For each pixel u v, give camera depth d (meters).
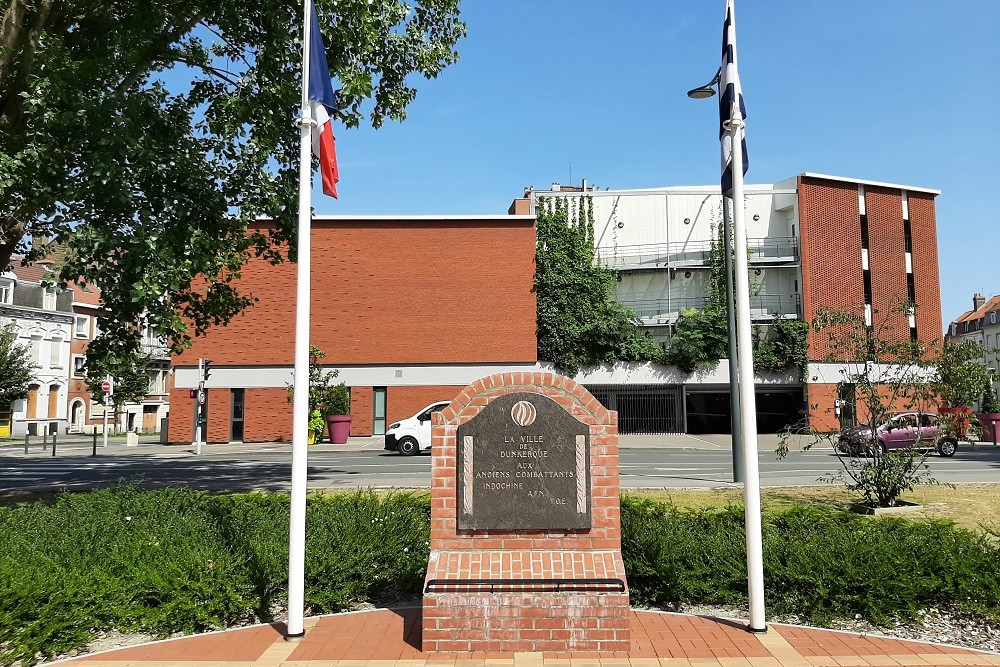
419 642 5.73
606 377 35.78
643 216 39.47
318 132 6.64
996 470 18.73
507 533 5.85
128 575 6.25
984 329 65.56
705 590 6.62
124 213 11.75
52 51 10.93
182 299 14.28
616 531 5.82
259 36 13.59
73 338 53.62
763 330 36.50
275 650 5.55
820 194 38.41
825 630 6.05
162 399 62.47
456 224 34.81
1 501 12.97
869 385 11.73
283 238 14.85
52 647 5.47
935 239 40.34
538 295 36.44
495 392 6.00
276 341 33.38
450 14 15.23
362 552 7.10
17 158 10.19
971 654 5.42
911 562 6.57
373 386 33.81
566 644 5.47
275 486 15.23
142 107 11.54
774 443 31.23
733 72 6.59
